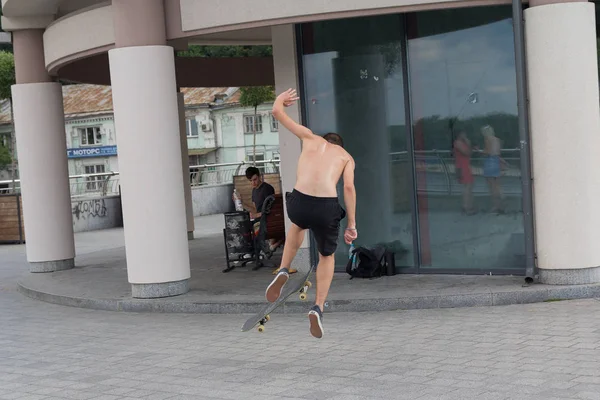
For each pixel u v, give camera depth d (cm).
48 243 1573
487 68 1163
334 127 1275
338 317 1027
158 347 938
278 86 1297
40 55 1541
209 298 1148
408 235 1239
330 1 1068
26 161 1563
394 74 1228
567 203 1038
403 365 772
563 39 1026
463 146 1189
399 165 1238
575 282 1045
